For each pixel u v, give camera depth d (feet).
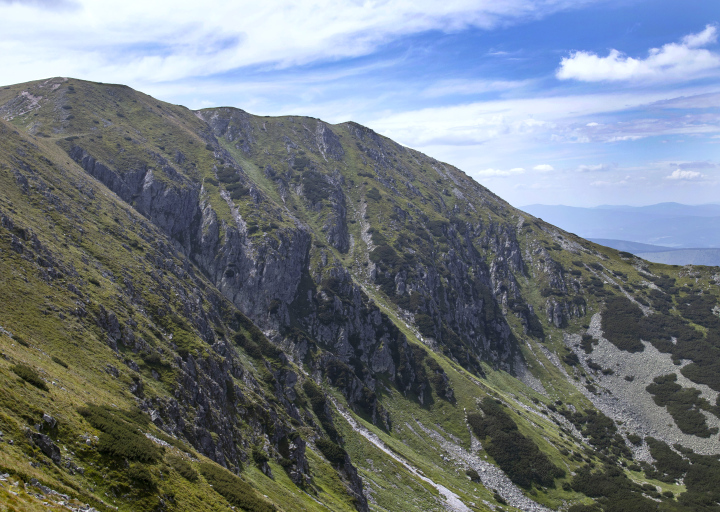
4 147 319.27
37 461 102.94
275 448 266.36
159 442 160.15
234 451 230.68
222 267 510.58
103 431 134.31
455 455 436.76
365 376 485.97
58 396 134.21
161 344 241.76
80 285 228.22
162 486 132.67
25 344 158.61
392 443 411.54
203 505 141.38
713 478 476.95
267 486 220.02
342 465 308.81
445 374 522.88
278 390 342.23
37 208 273.54
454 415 481.46
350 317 527.40
